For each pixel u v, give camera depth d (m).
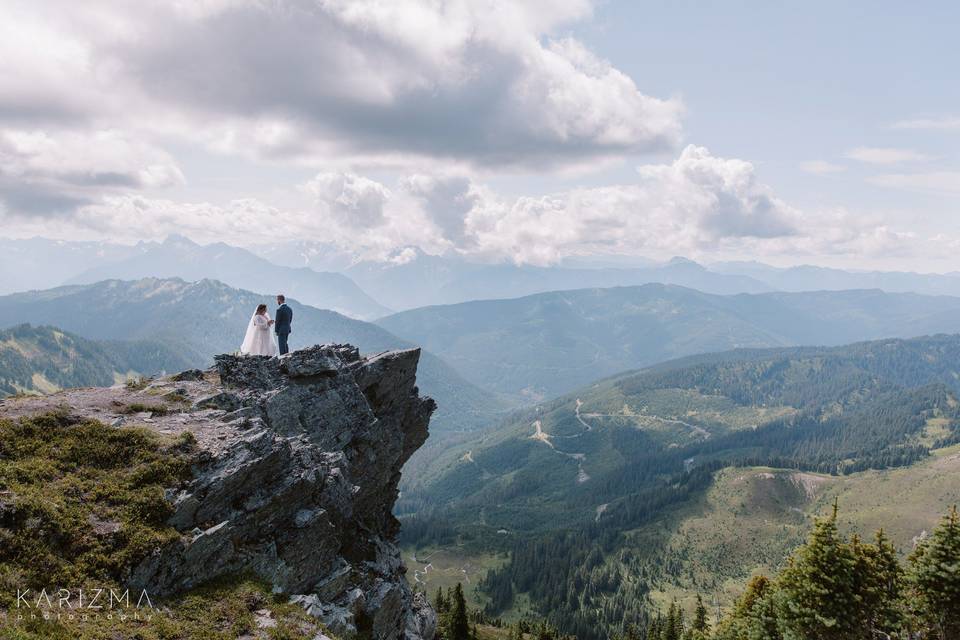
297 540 30.50
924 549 54.22
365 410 45.69
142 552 22.69
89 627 19.02
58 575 20.59
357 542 43.38
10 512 21.33
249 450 29.56
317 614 26.98
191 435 28.83
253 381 39.09
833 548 54.25
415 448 58.31
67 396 32.25
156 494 25.08
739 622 75.50
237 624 22.98
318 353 43.56
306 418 40.09
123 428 28.25
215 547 25.66
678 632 123.00
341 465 37.84
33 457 24.81
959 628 51.59
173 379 38.59
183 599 23.33
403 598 47.28
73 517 22.70
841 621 53.38
